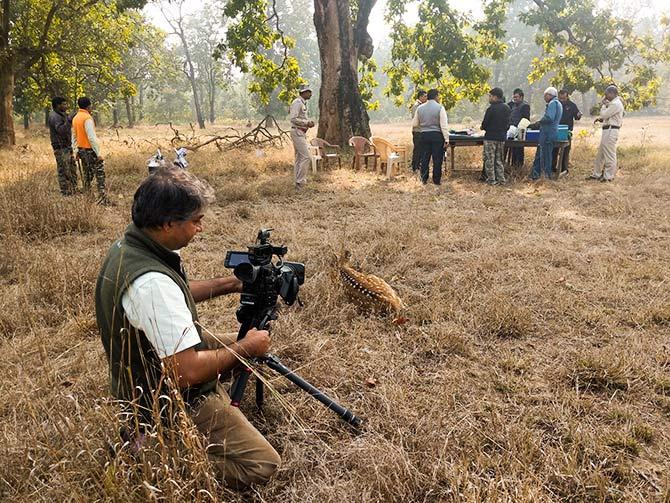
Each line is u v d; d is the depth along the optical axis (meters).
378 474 2.39
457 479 2.40
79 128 8.01
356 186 9.90
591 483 2.44
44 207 6.57
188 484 2.02
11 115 18.44
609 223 7.00
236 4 14.31
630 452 2.71
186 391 2.30
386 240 5.95
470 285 4.83
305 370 3.35
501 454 2.68
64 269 4.73
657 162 11.93
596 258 5.56
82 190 8.36
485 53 16.06
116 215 7.54
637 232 6.54
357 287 4.21
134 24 25.19
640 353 3.59
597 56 14.17
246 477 2.35
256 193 8.87
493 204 8.25
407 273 5.20
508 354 3.64
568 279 4.99
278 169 11.98
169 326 2.06
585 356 3.56
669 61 14.95
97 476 2.15
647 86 15.10
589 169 11.92
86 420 2.37
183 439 2.07
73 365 3.36
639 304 4.41
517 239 6.29
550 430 2.88
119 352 2.21
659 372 3.39
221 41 15.30
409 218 7.21
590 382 3.30
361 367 3.48
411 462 2.57
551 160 10.47
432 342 3.75
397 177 10.89
